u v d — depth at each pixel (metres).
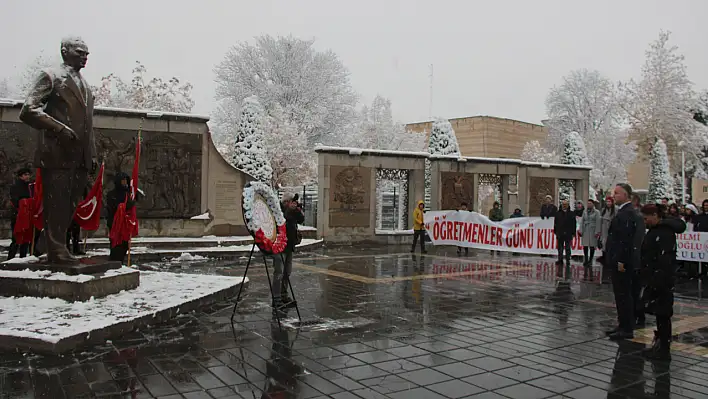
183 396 5.22
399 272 14.70
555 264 17.61
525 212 27.45
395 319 8.82
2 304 8.00
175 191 18.72
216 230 19.61
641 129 45.81
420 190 24.67
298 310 9.28
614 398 5.50
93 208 10.11
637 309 9.02
